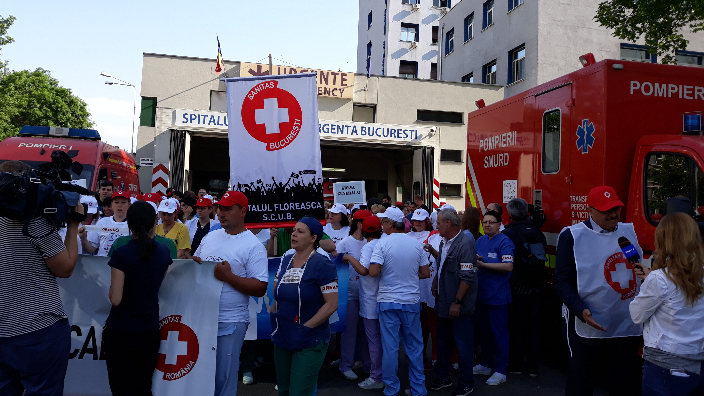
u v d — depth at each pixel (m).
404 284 4.96
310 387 3.65
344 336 5.75
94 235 5.43
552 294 6.55
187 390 3.88
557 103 6.48
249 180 4.87
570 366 3.87
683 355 2.98
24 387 2.98
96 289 4.09
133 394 3.48
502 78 25.02
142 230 3.45
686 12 11.29
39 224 2.98
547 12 22.31
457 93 23.80
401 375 5.96
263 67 20.98
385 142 18.69
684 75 5.86
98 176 11.05
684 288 2.97
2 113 24.25
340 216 6.52
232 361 3.93
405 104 23.20
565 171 6.29
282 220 4.88
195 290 3.94
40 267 3.01
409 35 41.56
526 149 7.19
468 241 5.09
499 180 7.96
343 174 24.41
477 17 27.75
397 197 24.66
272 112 4.89
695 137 5.20
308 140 4.89
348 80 22.39
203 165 22.42
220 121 17.06
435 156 19.23
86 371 4.06
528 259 5.83
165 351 3.90
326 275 3.65
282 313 3.68
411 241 5.06
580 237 3.78
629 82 5.69
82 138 11.98
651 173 5.41
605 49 22.75
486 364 5.98
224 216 3.95
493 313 5.69
